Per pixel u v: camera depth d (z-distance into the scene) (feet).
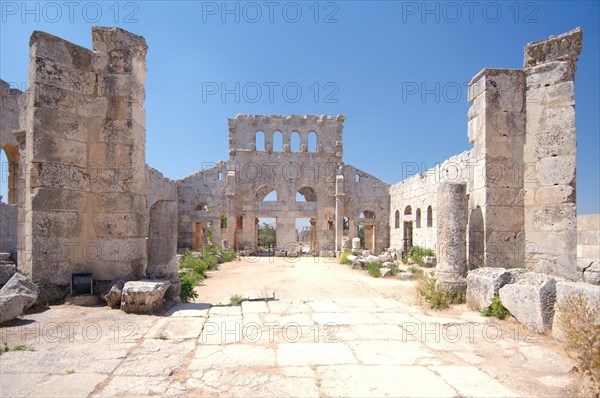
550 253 27.40
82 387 13.73
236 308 26.96
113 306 25.29
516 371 15.74
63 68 27.25
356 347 18.54
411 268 70.28
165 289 25.91
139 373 15.06
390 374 15.31
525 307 21.79
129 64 28.48
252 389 13.91
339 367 15.99
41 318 22.52
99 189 28.07
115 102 28.30
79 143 27.78
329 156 123.85
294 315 25.00
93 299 26.40
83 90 28.17
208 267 75.92
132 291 24.02
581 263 45.55
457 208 30.40
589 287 18.44
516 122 28.91
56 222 26.53
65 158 27.09
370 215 130.41
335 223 120.26
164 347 18.11
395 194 117.19
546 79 28.19
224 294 44.88
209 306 27.81
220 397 13.26
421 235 94.68
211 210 120.88
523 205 28.68
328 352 17.80
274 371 15.53
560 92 27.68
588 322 15.23
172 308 26.55
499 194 28.60
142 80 30.12
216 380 14.61
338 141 124.16
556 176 27.50
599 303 16.81
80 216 27.61
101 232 27.84
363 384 14.37
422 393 13.66
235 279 60.75
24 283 23.00
